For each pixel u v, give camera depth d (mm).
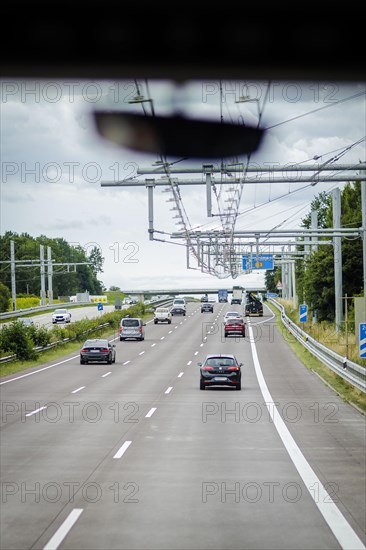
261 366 48500
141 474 14508
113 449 17812
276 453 17203
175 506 11602
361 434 20516
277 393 33000
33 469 15094
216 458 16469
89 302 158000
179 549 8961
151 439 19562
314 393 32812
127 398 30969
